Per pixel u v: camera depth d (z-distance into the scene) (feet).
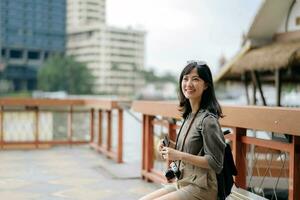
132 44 286.46
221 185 10.32
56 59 230.48
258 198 12.71
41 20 256.93
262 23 31.73
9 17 249.14
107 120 30.91
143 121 23.32
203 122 10.20
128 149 34.50
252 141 13.37
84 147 35.76
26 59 254.47
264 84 39.06
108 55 272.31
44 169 26.08
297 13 30.22
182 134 10.72
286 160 14.49
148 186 21.79
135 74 282.77
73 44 272.72
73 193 20.20
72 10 266.16
